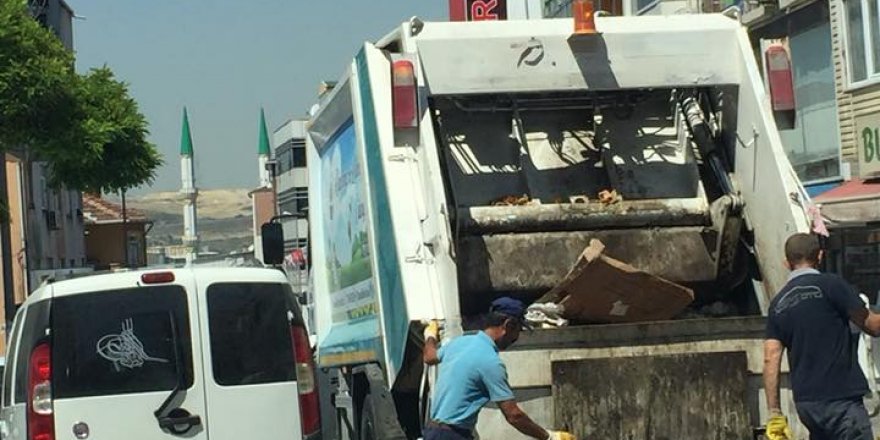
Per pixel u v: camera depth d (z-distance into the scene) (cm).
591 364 758
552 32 880
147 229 6775
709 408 767
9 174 3994
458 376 692
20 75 2153
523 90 872
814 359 709
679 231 895
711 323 772
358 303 1004
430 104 909
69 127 2248
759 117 865
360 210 970
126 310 867
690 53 890
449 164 916
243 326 888
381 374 907
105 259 6469
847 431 707
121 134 2325
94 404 853
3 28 2147
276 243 1263
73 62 2277
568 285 791
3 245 2723
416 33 864
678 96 935
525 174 918
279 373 891
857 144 2036
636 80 885
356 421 1029
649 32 888
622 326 764
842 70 2059
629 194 916
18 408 880
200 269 887
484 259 869
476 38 868
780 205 841
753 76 875
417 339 802
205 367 874
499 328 702
